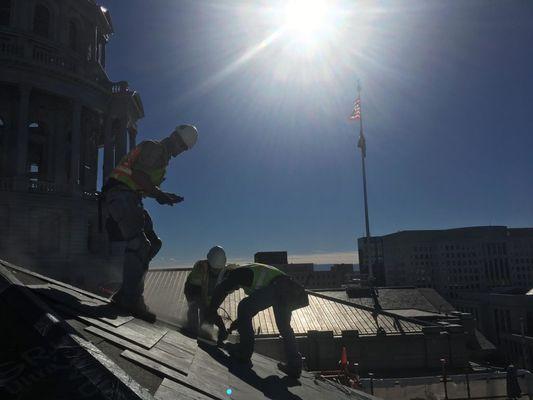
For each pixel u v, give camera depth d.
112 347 2.90
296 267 161.75
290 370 5.01
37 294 3.38
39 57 43.66
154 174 4.30
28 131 46.34
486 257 187.50
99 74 51.19
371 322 32.12
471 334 37.00
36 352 1.93
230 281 5.11
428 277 189.25
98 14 51.31
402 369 29.30
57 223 40.69
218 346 5.14
